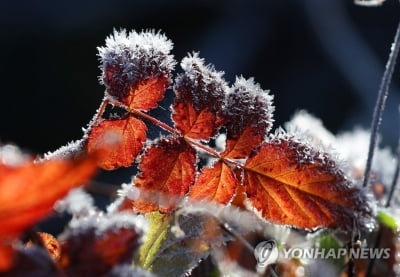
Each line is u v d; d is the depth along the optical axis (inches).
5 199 14.6
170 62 20.0
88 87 122.0
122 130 19.9
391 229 21.5
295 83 119.3
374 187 25.2
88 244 16.6
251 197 20.2
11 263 16.0
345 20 119.0
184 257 19.8
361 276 21.4
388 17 119.0
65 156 19.5
